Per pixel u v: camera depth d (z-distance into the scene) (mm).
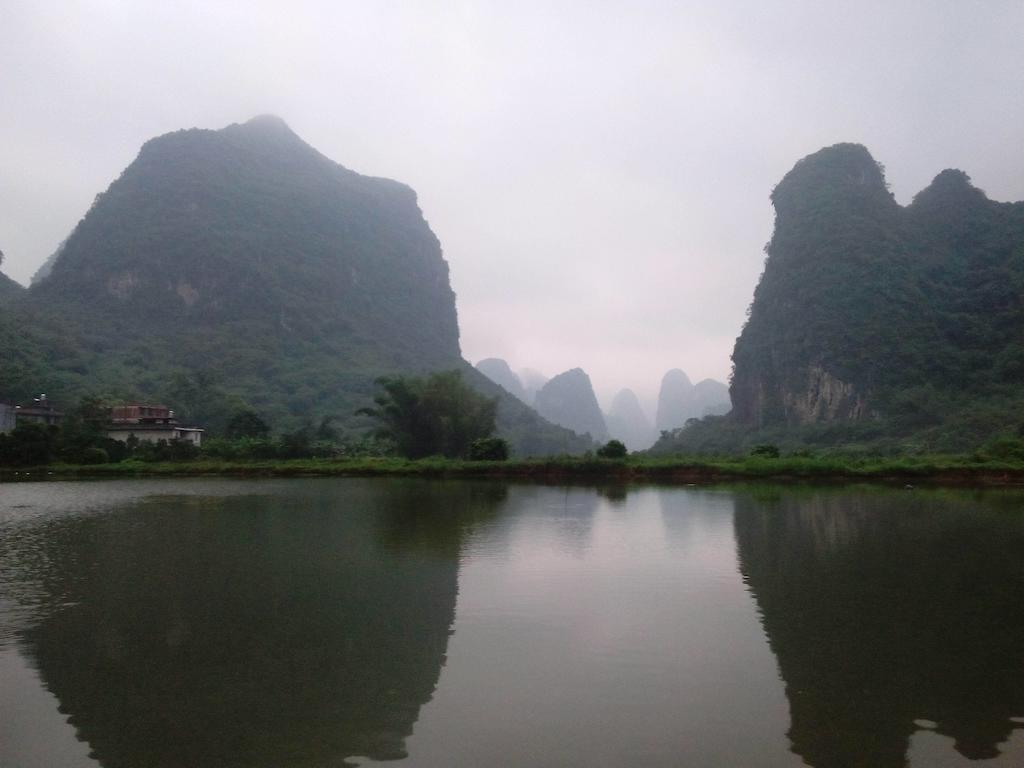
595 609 6598
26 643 5676
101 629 6051
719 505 16234
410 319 106000
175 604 6875
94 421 39188
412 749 3803
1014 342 51188
